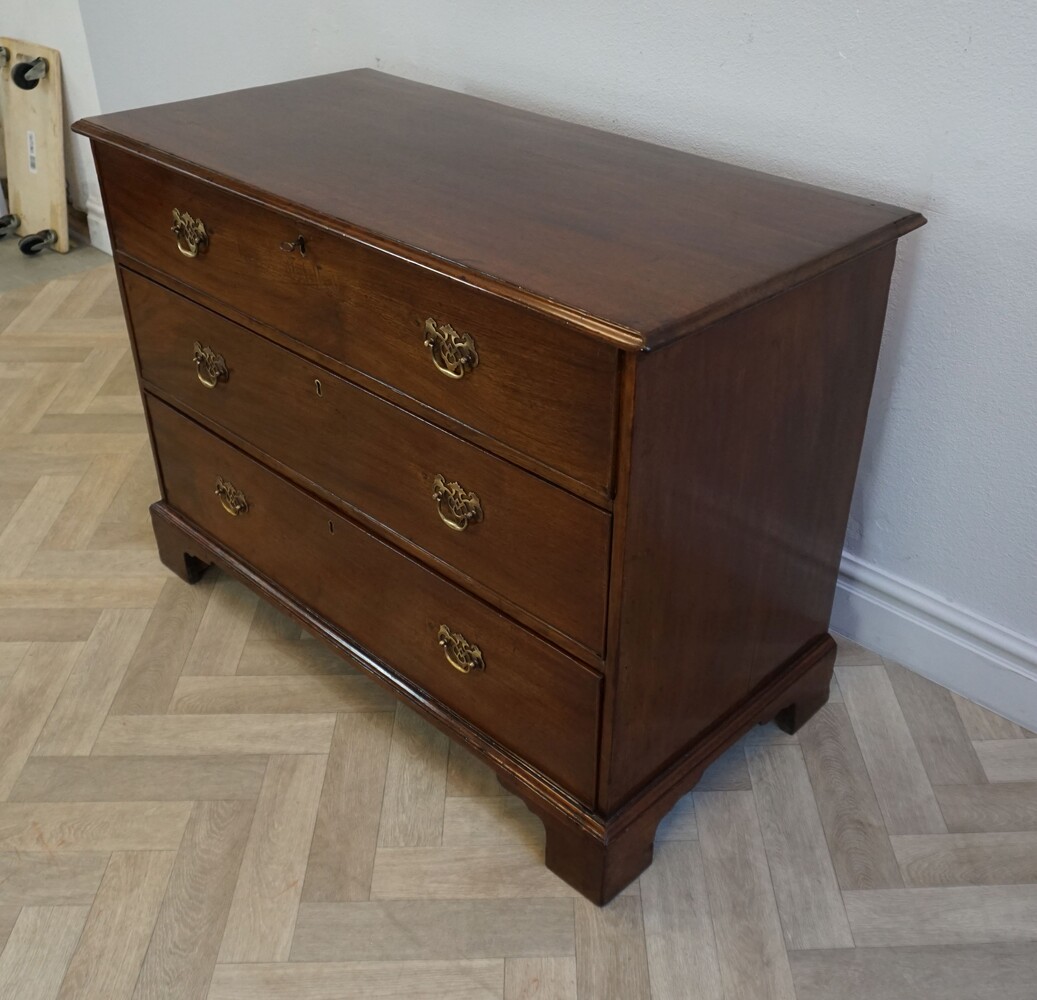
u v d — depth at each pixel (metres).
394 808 1.54
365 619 1.60
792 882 1.43
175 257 1.56
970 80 1.33
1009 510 1.55
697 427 1.14
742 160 1.59
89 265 3.12
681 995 1.30
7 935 1.37
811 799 1.55
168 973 1.33
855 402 1.42
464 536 1.32
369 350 1.31
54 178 3.10
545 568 1.23
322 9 2.09
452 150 1.49
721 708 1.49
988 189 1.37
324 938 1.37
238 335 1.52
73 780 1.58
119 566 2.00
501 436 1.19
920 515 1.65
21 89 3.08
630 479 1.08
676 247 1.19
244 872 1.45
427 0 1.88
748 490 1.29
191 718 1.68
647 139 1.69
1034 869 1.45
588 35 1.68
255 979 1.32
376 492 1.43
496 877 1.45
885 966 1.33
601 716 1.27
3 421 2.40
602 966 1.34
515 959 1.34
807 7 1.42
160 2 2.47
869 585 1.76
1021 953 1.34
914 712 1.69
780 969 1.33
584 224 1.24
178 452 1.81
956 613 1.67
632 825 1.36
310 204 1.27
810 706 1.67
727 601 1.37
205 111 1.64
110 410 2.45
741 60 1.52
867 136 1.45
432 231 1.20
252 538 1.75
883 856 1.47
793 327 1.21
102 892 1.42
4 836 1.49
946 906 1.40
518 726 1.41
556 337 1.07
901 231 1.30
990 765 1.60
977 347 1.47
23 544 2.04
